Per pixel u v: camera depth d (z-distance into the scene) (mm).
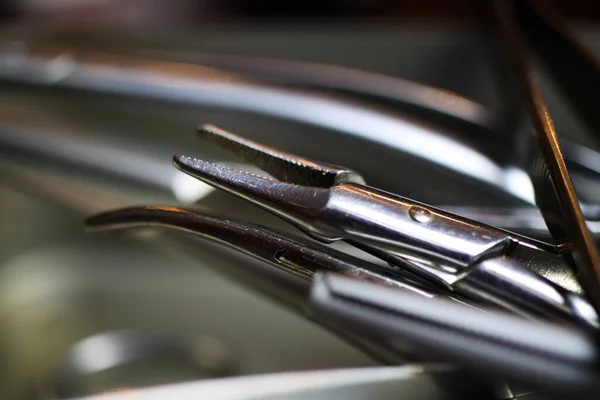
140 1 320
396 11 295
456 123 164
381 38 225
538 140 126
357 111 161
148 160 190
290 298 133
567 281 104
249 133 182
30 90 190
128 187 188
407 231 99
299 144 171
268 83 173
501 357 109
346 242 101
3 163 198
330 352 209
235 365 229
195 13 307
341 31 226
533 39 174
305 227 100
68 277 262
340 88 177
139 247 261
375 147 157
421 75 226
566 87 164
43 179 196
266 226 111
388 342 118
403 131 156
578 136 161
